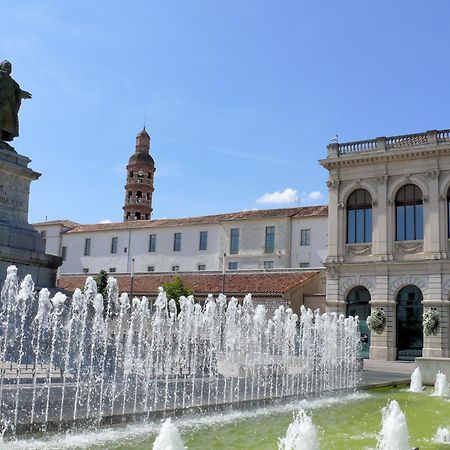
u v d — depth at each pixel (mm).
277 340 35719
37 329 19641
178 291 52062
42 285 23688
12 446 10242
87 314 21609
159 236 69000
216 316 36250
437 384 24578
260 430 13219
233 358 29422
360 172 48781
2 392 13336
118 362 21344
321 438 12945
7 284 20484
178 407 14242
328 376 27453
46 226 76812
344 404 19516
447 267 44000
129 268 70062
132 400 14766
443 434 13461
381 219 47219
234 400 16391
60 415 11812
